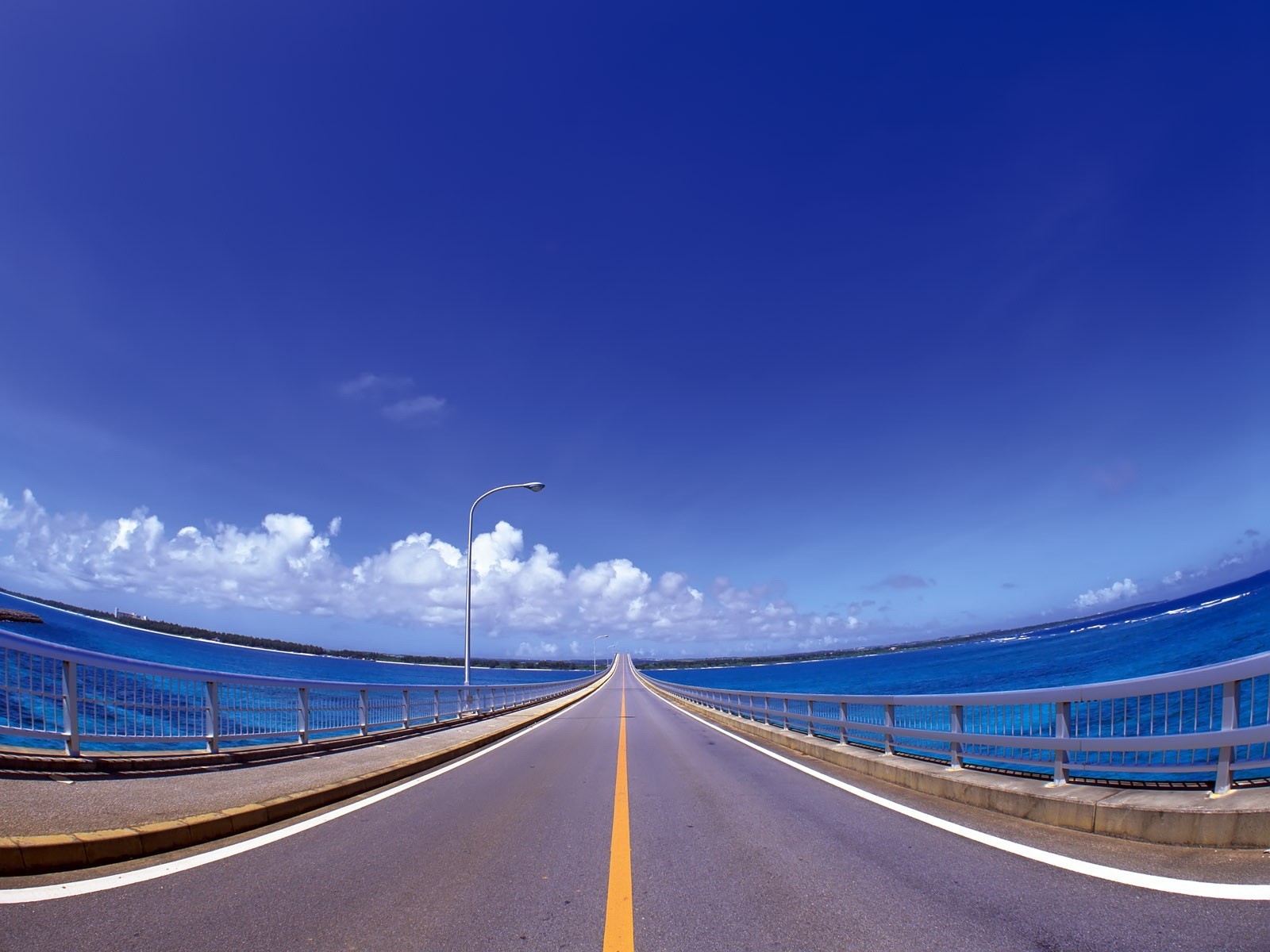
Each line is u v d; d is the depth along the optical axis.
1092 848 5.19
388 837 6.27
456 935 3.91
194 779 8.06
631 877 5.05
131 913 4.12
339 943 3.76
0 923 3.88
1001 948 3.51
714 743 15.44
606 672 115.50
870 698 10.87
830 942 3.71
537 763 11.92
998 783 6.98
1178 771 5.67
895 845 5.71
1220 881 4.19
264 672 81.75
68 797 6.32
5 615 56.75
